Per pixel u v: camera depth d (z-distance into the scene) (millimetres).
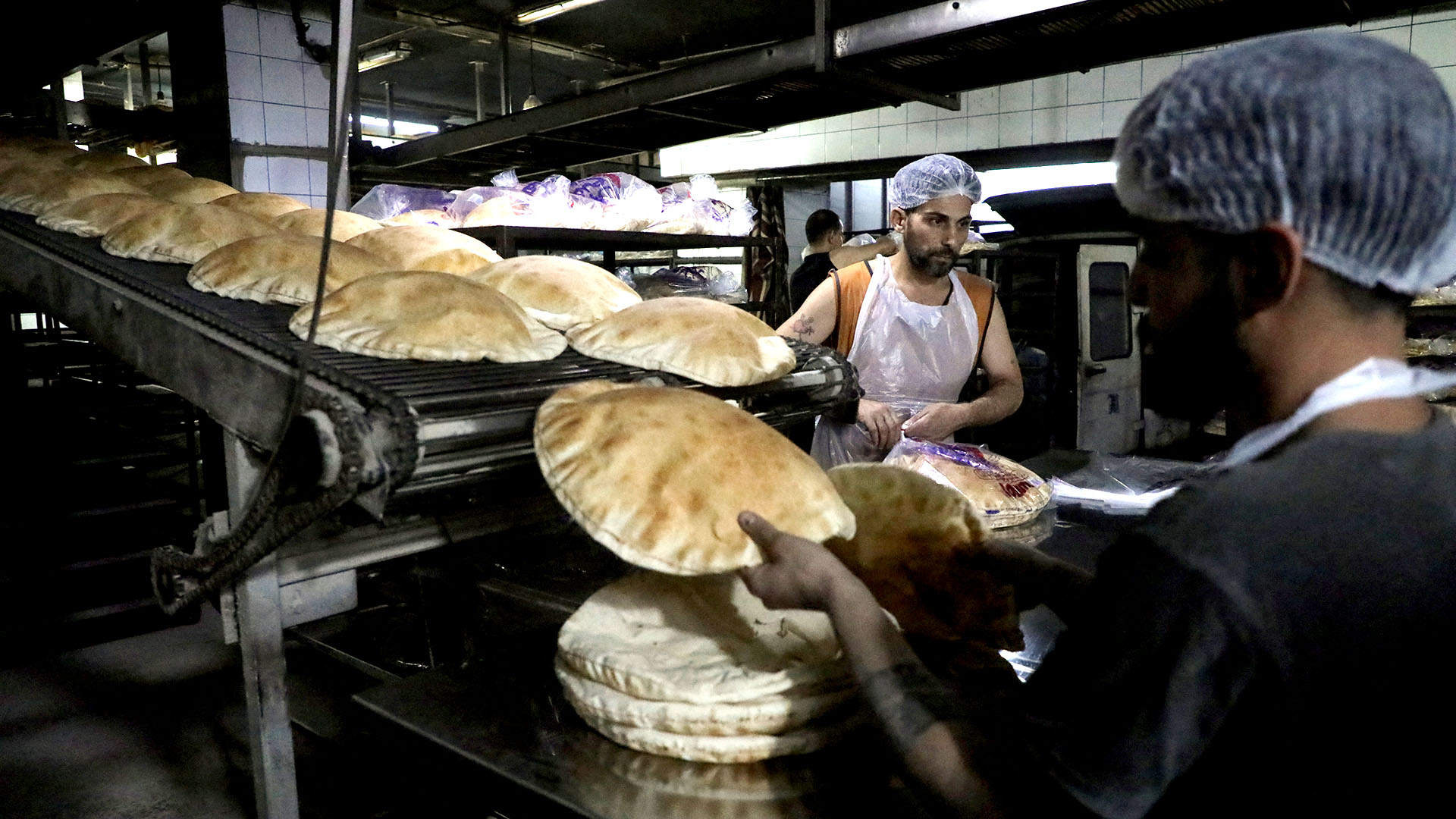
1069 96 6574
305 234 2113
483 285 1610
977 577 1243
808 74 2768
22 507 3273
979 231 6422
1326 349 667
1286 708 613
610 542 968
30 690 2939
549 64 6340
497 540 1722
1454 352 4227
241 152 3848
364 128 8234
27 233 2037
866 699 810
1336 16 2215
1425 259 628
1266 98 610
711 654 1053
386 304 1434
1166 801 679
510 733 1024
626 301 1921
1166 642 620
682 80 3195
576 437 1053
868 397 2688
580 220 3463
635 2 4820
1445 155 597
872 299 2635
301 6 3975
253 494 1354
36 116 3764
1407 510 619
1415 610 609
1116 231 3996
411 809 1218
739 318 1647
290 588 1358
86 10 2643
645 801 891
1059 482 2059
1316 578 601
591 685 1024
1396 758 622
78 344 4938
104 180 2305
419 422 1040
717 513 979
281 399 1226
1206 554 615
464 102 7785
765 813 878
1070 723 672
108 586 3346
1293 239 629
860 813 883
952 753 732
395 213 3521
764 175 7789
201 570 1342
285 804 1398
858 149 7656
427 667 1599
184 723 2752
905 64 2729
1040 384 4277
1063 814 673
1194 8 2148
